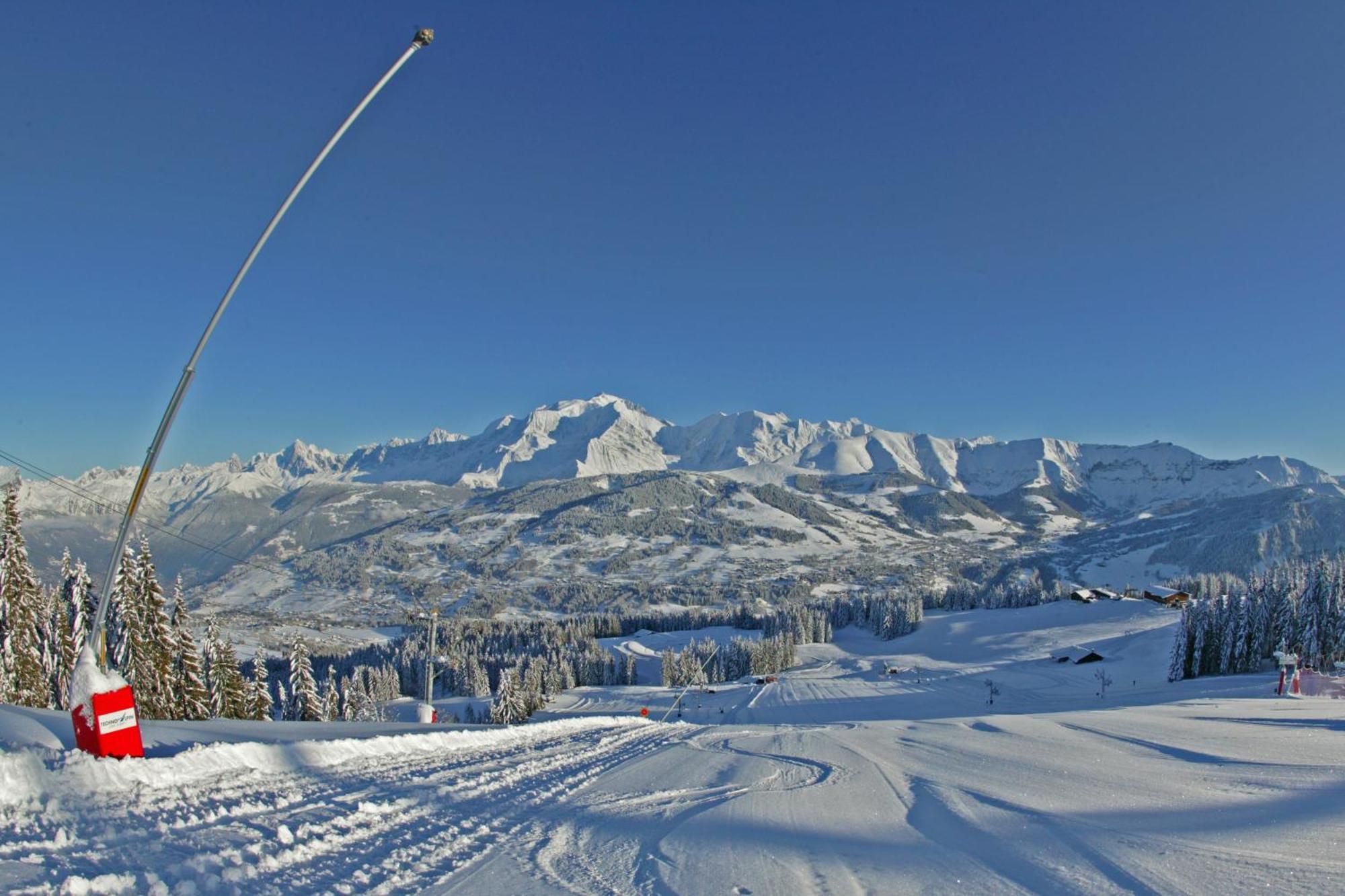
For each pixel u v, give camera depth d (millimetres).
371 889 4340
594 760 11250
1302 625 68625
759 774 9773
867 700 81312
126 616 33031
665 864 5145
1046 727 15750
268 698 42156
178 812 5590
